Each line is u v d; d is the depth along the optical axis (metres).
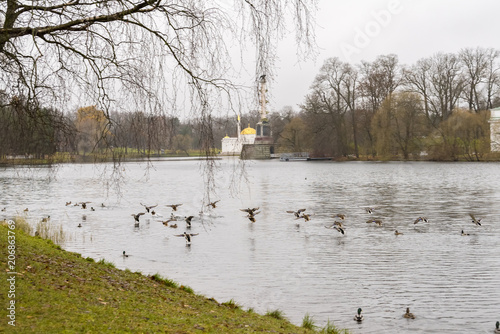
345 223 30.41
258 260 21.39
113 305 10.57
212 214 34.28
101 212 35.66
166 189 54.78
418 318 14.78
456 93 101.94
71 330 8.37
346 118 111.12
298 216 32.03
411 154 102.31
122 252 22.94
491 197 42.41
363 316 14.90
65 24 10.39
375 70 101.31
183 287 14.98
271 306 15.70
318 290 17.30
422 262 20.78
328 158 122.06
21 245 14.34
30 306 9.23
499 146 93.44
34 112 11.02
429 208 36.44
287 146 120.62
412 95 94.94
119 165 11.50
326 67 102.62
